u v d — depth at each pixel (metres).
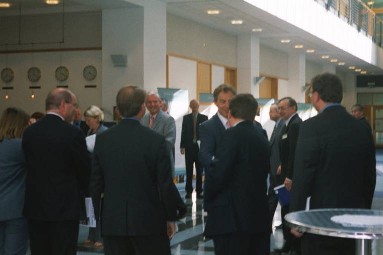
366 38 25.33
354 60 25.47
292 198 3.79
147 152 3.91
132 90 4.02
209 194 4.18
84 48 13.70
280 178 6.95
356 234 2.81
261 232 4.23
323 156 3.76
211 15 15.06
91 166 4.37
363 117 10.46
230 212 4.13
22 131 4.67
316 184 3.79
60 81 13.95
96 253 6.84
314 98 3.91
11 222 4.61
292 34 18.12
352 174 3.78
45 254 4.62
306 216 3.28
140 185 3.90
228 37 18.31
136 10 12.74
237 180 4.15
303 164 3.75
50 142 4.47
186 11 14.51
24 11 14.09
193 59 16.05
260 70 20.69
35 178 4.51
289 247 6.95
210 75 17.16
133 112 4.01
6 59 14.38
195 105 12.37
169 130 7.51
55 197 4.47
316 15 18.20
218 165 4.09
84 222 5.17
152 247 3.94
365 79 33.50
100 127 6.68
